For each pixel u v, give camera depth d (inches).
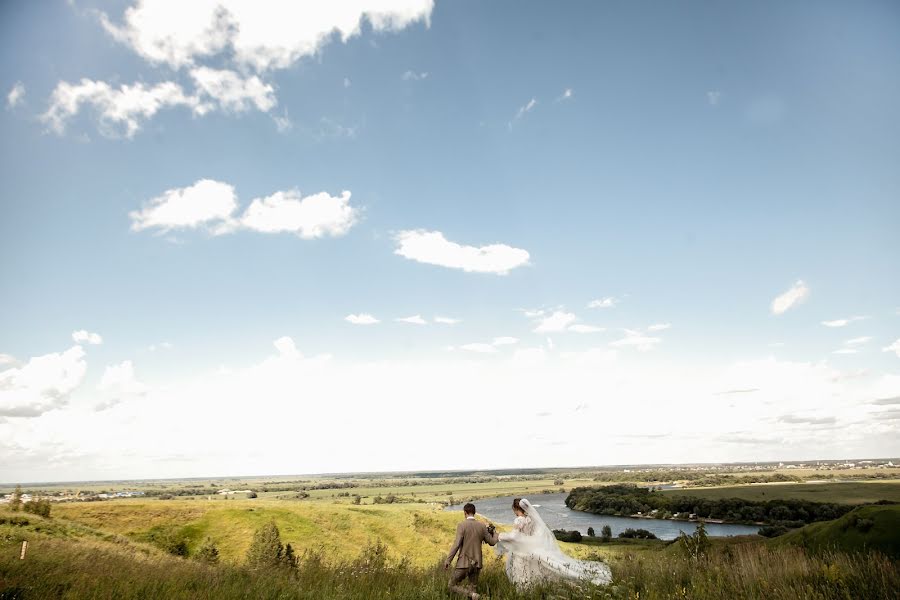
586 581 342.3
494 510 5251.0
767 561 390.9
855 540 454.0
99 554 619.2
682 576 366.9
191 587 397.4
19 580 414.3
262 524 2898.6
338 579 414.0
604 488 6939.0
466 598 346.3
